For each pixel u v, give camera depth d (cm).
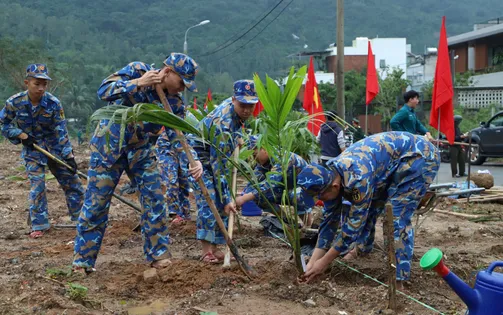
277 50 9350
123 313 455
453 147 1634
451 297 520
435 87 1048
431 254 370
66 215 959
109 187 566
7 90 4838
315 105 1526
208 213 620
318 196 473
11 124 790
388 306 454
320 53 5853
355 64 5875
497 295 361
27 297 459
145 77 525
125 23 12156
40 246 736
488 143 2033
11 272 589
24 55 4244
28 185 1333
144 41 11275
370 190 468
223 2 12912
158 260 582
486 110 3366
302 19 12350
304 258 589
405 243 504
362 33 12694
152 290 521
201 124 538
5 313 432
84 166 1669
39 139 805
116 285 534
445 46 1041
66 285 499
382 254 629
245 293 497
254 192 631
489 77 3766
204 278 543
